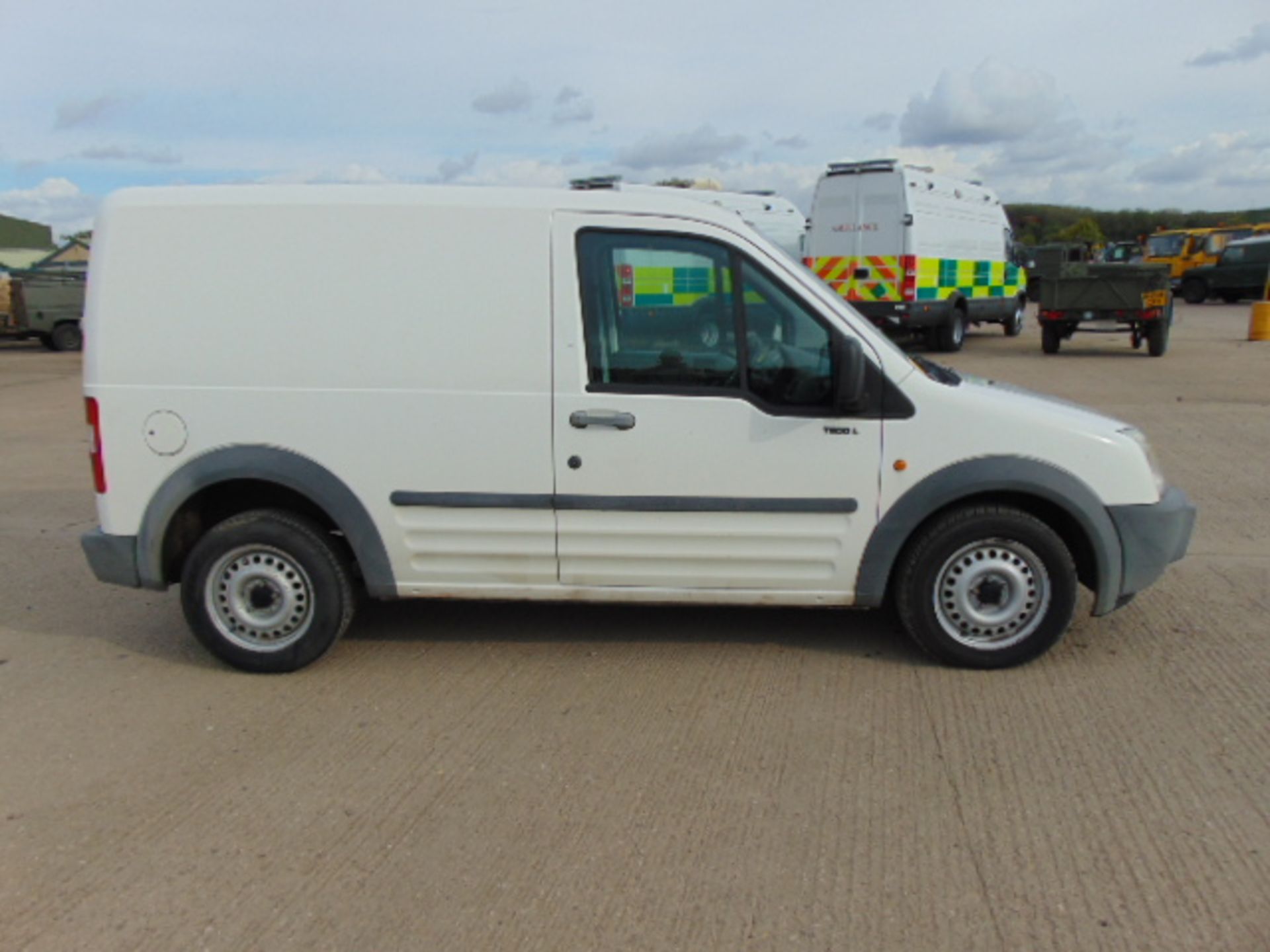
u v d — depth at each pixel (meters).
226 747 4.03
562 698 4.43
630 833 3.38
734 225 4.44
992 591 4.56
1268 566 6.14
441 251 4.42
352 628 5.30
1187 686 4.44
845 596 4.59
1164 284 17.34
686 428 4.44
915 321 17.56
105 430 4.58
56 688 4.64
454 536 4.59
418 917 2.96
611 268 4.43
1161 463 9.04
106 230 4.52
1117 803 3.50
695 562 4.57
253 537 4.62
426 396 4.47
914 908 2.97
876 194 17.36
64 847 3.35
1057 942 2.82
